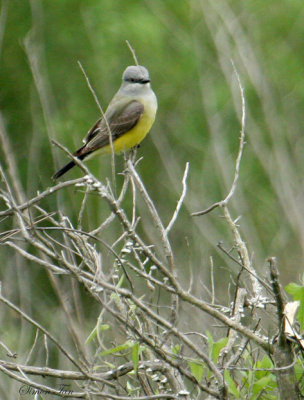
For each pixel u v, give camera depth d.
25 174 16.48
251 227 14.06
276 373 5.38
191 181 17.11
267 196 17.33
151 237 11.01
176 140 19.56
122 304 5.72
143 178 18.27
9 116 17.22
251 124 16.77
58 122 17.19
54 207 14.42
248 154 18.06
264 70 18.12
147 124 11.98
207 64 20.06
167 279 5.79
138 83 11.96
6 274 10.99
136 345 5.31
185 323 7.12
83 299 9.98
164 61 20.25
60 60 19.09
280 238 13.66
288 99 19.20
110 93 19.03
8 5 17.84
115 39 19.02
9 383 8.38
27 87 17.41
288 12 20.52
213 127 15.77
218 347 5.35
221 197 16.45
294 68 20.11
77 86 19.03
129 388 5.70
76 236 6.05
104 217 12.84
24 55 17.62
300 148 17.00
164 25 20.36
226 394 5.17
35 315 11.66
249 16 18.61
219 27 16.48
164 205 16.84
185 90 20.02
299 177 15.87
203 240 12.73
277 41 20.45
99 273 5.14
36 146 14.62
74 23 18.98
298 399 5.35
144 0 19.88
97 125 12.06
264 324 7.33
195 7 19.88
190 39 19.94
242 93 6.50
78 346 6.69
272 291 5.69
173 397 5.38
